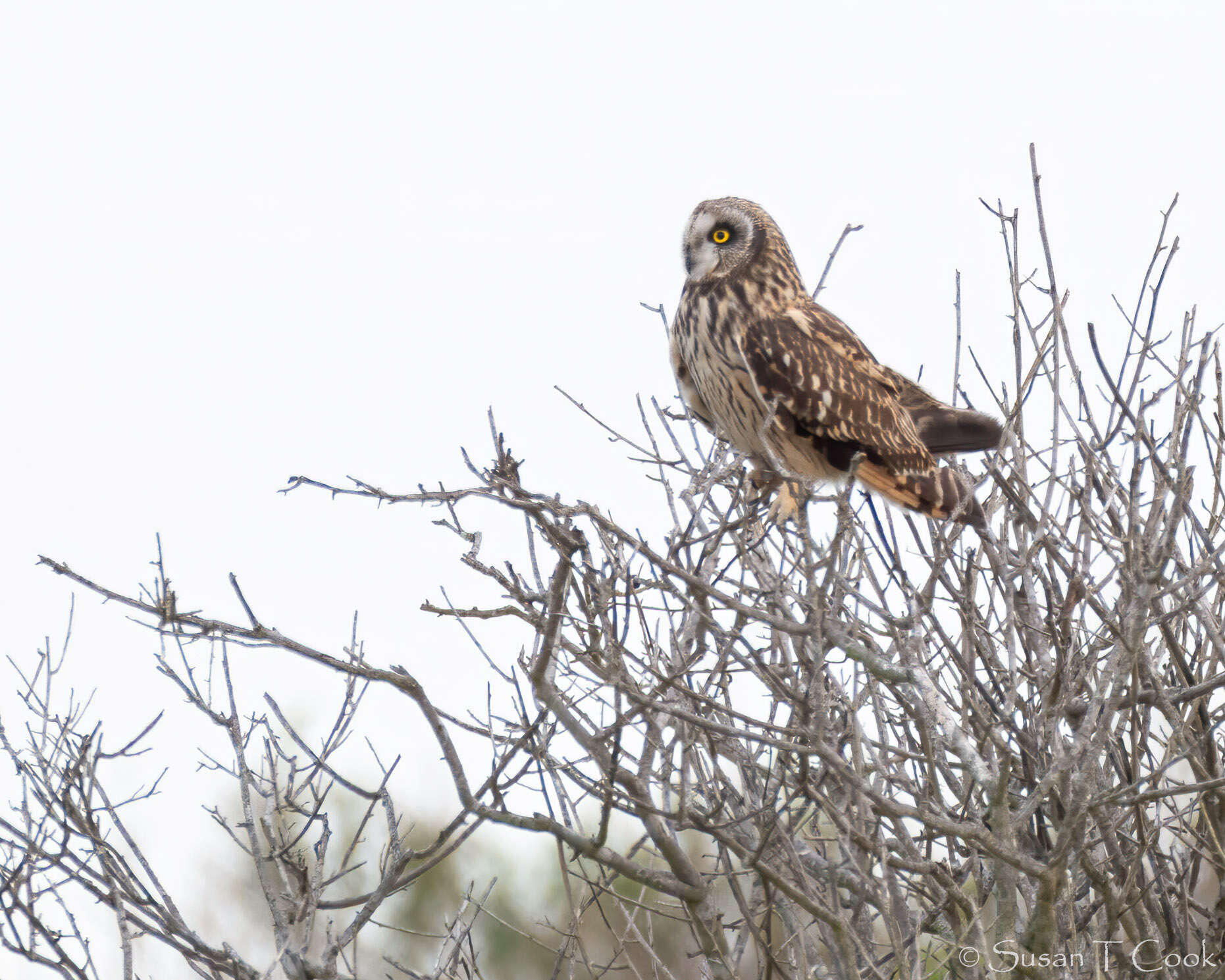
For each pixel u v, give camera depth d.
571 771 8.50
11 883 8.48
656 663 8.73
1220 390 9.27
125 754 9.12
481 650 8.52
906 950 8.55
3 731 9.30
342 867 8.67
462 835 8.47
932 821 7.67
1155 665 8.93
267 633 8.06
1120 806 9.02
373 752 8.94
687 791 8.29
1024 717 9.41
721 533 8.32
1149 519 8.21
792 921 8.84
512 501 7.50
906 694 9.09
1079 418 9.37
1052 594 9.12
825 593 7.69
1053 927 7.94
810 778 8.30
